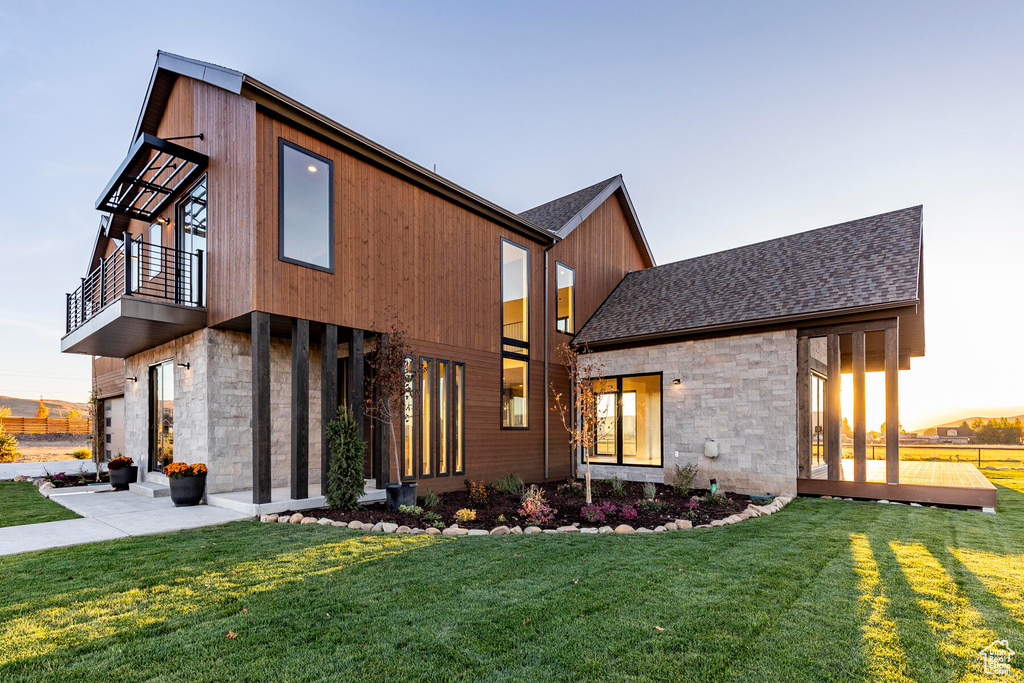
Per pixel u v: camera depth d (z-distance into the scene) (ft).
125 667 10.39
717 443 38.81
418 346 35.04
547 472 44.86
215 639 11.71
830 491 34.40
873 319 33.53
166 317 29.76
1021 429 111.65
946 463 55.06
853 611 13.76
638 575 16.78
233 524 24.54
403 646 11.46
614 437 45.85
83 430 106.32
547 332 46.11
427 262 36.29
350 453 28.55
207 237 31.71
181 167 34.42
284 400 35.63
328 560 18.17
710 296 43.83
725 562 18.44
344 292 30.94
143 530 23.02
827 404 35.12
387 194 33.96
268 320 27.20
